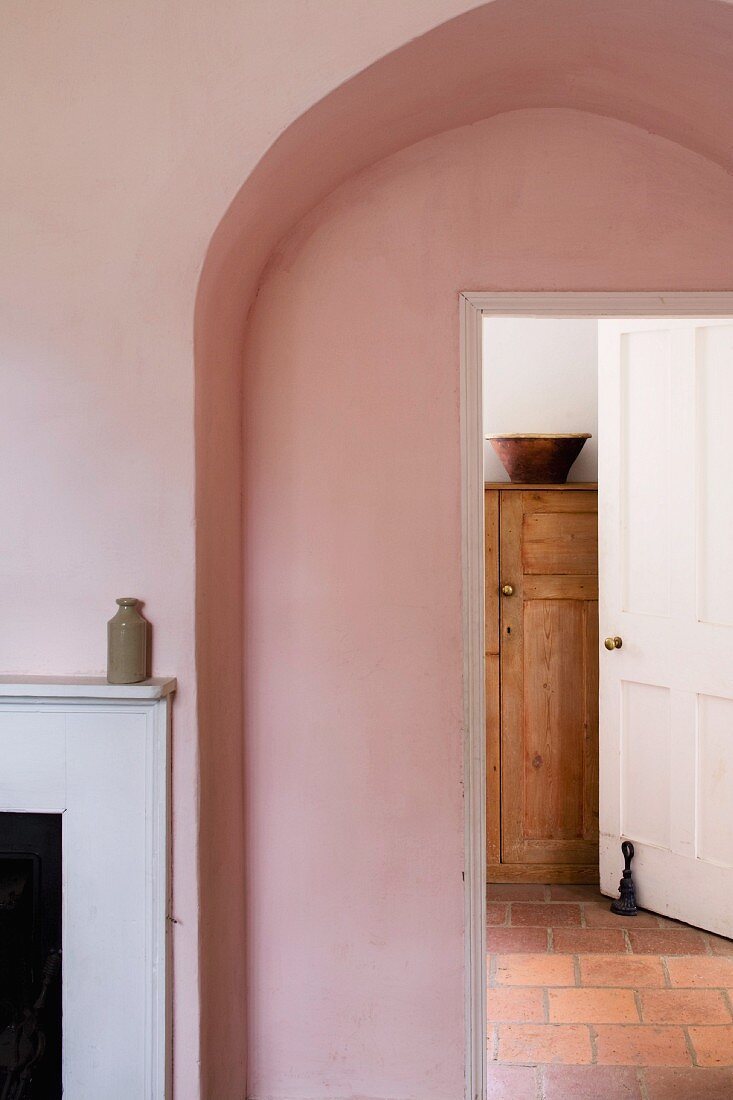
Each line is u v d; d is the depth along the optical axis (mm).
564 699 3881
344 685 2498
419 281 2441
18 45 2014
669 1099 2516
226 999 2350
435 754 2492
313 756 2502
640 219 2412
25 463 2090
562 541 3834
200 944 2129
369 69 1936
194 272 2041
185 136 2008
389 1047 2512
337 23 1935
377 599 2484
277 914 2520
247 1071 2529
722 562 3371
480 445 2459
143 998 2096
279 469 2482
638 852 3666
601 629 3723
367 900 2506
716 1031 2838
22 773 2088
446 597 2480
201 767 2133
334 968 2516
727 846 3414
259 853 2520
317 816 2508
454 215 2430
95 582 2096
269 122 1980
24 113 2029
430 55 1975
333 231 2441
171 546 2086
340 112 2047
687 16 1849
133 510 2084
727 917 3412
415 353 2453
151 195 2031
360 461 2473
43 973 2141
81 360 2072
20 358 2076
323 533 2484
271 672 2502
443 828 2494
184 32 1987
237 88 1987
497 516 3848
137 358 2064
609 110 2350
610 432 3654
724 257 2406
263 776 2512
